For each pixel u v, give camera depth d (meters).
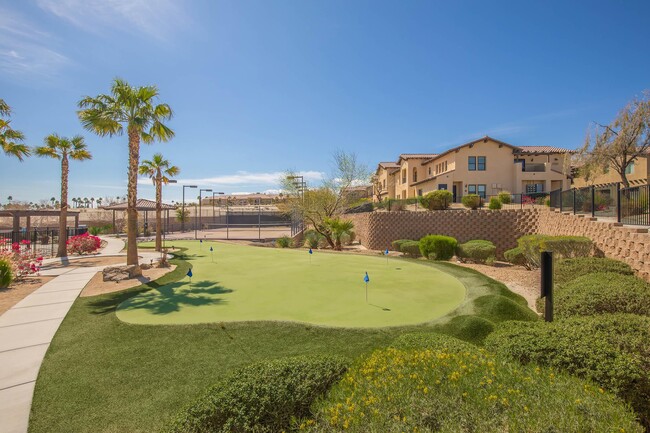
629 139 20.11
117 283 9.46
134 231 11.05
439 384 2.62
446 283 8.69
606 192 9.90
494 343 3.70
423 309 6.46
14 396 3.65
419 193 35.69
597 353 3.09
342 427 2.32
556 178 30.75
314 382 2.92
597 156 21.41
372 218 19.39
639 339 3.42
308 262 12.52
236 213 54.88
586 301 5.07
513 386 2.57
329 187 26.55
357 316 6.06
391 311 6.35
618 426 2.08
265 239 25.44
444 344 3.66
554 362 3.13
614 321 3.85
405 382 2.67
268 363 3.21
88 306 7.11
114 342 5.07
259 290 8.16
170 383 3.89
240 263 12.46
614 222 8.55
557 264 7.92
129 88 11.49
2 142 15.78
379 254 16.53
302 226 28.45
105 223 41.53
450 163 32.31
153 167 19.75
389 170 44.62
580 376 3.02
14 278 9.93
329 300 7.17
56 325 5.88
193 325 5.68
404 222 18.73
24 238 22.42
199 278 9.77
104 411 3.40
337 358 3.38
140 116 11.42
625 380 2.87
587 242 9.34
